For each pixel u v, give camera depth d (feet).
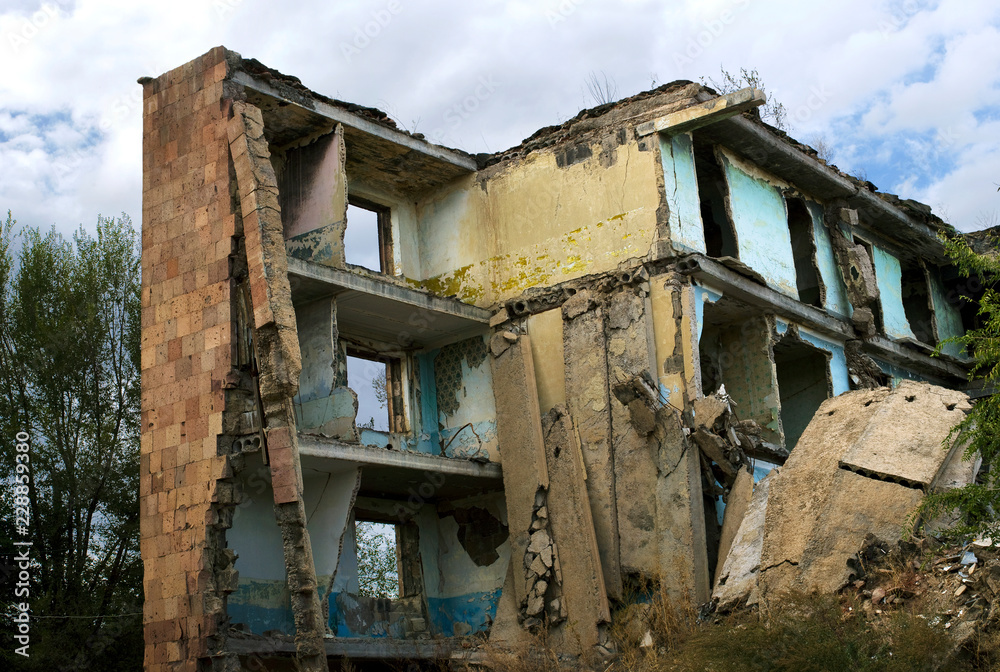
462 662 57.31
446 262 70.85
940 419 46.32
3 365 73.20
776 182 72.08
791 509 45.27
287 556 50.88
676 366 59.11
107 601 69.72
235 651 51.72
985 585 36.47
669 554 55.77
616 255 62.90
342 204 60.90
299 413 60.08
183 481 54.29
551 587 58.39
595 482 59.41
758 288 64.85
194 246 56.95
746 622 40.27
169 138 59.41
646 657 47.75
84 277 77.41
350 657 55.72
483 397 67.46
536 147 68.03
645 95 63.93
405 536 68.03
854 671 33.58
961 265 44.86
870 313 75.10
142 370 57.82
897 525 42.22
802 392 74.95
